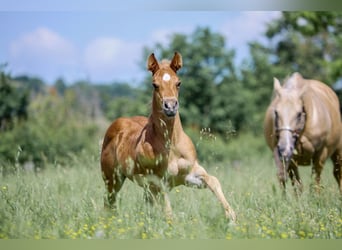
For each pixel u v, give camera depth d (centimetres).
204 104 4516
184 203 1075
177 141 1085
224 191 1195
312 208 1092
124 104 4791
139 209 1052
